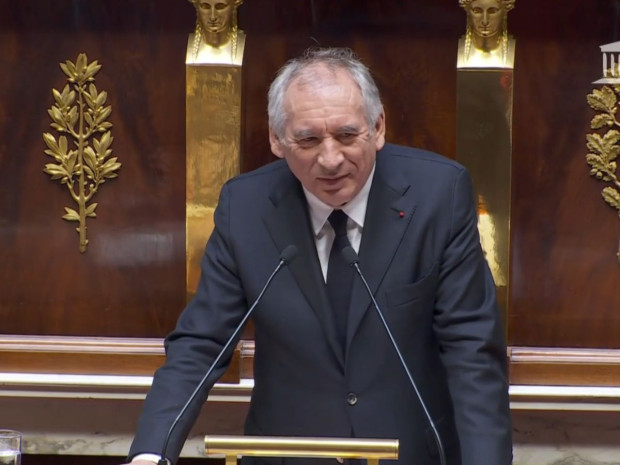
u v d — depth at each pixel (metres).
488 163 11.89
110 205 12.80
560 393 12.15
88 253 12.84
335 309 8.48
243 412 12.82
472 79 11.83
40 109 12.71
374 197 8.53
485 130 11.86
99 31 12.63
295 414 8.57
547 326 12.57
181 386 8.21
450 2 12.34
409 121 12.49
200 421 12.81
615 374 12.36
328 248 8.62
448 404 8.77
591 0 12.23
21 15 12.63
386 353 8.40
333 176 7.79
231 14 12.11
